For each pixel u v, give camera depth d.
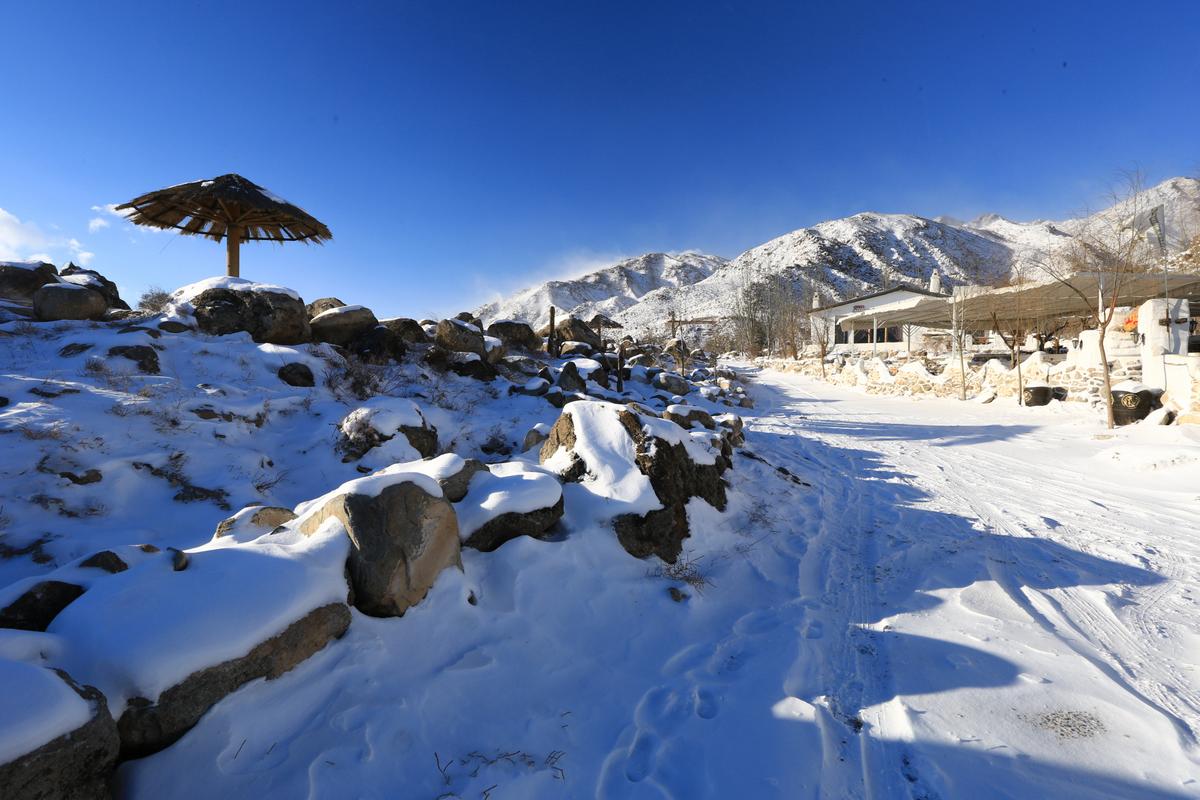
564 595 4.81
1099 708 3.75
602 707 3.71
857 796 3.05
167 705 2.61
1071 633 4.90
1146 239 18.12
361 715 3.05
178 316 10.08
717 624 5.08
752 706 3.73
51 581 3.22
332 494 4.19
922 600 5.57
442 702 3.35
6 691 2.15
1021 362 21.66
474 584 4.51
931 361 31.47
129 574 3.12
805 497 9.15
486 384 12.90
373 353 11.74
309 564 3.51
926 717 3.69
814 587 5.95
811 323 50.72
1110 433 14.20
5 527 4.44
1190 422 13.66
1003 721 3.63
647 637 4.66
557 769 3.08
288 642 3.13
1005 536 7.57
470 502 5.16
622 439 6.62
